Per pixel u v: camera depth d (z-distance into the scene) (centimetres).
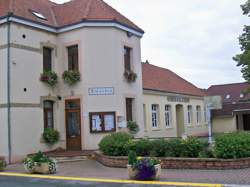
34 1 2122
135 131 2067
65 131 1988
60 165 1608
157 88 2764
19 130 1777
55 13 2170
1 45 1786
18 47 1798
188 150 1369
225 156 1291
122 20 2141
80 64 1962
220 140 1317
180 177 1153
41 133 1895
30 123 1839
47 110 1972
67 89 1994
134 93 2136
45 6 2184
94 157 1756
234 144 1292
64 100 2002
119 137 1590
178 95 3100
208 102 1614
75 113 1975
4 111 1756
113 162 1489
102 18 1969
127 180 1143
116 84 1977
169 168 1346
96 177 1246
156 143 1440
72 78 1950
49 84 1961
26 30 1853
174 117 2986
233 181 1045
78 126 1961
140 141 1505
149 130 2580
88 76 1942
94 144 1914
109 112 1944
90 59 1948
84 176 1281
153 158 1204
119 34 2036
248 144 1312
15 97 1769
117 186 1069
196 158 1312
